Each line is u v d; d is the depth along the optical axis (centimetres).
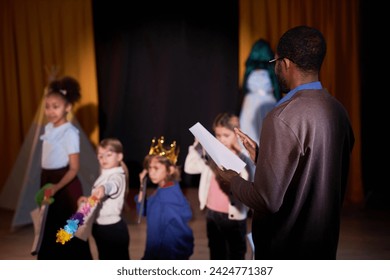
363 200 488
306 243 149
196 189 536
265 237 155
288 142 143
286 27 489
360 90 499
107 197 266
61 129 301
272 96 474
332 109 150
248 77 478
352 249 345
